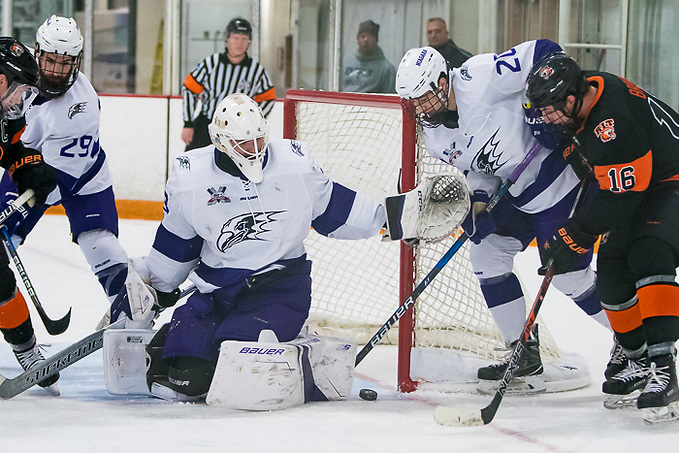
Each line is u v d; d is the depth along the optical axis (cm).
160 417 906
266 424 877
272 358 935
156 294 1034
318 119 1333
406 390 1074
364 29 2653
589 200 998
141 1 2830
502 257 1092
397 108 1080
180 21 2823
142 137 2831
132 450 783
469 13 2616
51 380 1017
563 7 2561
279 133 2789
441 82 967
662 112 934
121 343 1005
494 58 995
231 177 959
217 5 2800
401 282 1090
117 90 2892
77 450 782
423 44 2658
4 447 789
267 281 994
